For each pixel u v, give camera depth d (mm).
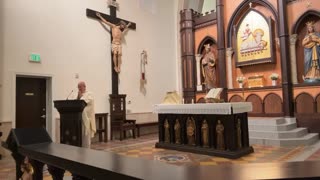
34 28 8039
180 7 13125
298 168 1128
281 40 9602
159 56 12195
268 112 10016
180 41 12875
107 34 10164
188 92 12242
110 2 10211
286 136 7828
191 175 1067
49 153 1709
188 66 12336
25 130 2240
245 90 10656
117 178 1166
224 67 11242
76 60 9086
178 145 6922
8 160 6621
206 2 16344
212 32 11945
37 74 8031
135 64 11086
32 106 8172
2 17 7379
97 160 1438
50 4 8469
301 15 9398
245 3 10727
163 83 12281
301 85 9203
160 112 7176
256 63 10375
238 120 6242
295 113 9273
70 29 8977
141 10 11531
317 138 8531
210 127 6301
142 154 6566
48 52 8344
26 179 2197
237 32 11016
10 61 7488
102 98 9805
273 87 9891
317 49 9180
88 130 5488
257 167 1163
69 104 4355
